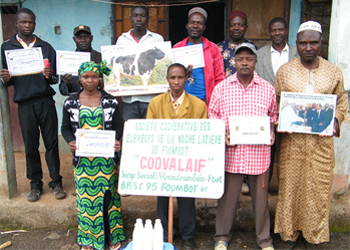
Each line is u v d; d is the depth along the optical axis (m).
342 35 3.41
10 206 3.72
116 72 3.67
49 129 3.83
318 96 2.96
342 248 3.38
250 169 2.99
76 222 3.71
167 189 2.79
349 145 3.62
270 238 3.20
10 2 5.31
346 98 3.18
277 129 3.07
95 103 3.09
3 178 3.77
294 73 3.11
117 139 3.25
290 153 3.14
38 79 3.71
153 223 3.65
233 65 3.98
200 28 3.66
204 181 2.76
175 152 2.83
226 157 3.07
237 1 5.20
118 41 3.97
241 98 3.00
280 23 3.69
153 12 5.29
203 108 3.08
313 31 2.91
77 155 2.98
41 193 3.99
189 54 3.52
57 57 3.51
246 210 3.71
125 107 3.87
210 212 3.71
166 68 3.63
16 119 5.71
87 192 3.09
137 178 2.83
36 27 5.39
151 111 3.12
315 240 3.18
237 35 3.92
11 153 3.88
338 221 3.66
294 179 3.16
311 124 3.00
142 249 2.59
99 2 5.31
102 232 3.21
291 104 3.01
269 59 3.76
